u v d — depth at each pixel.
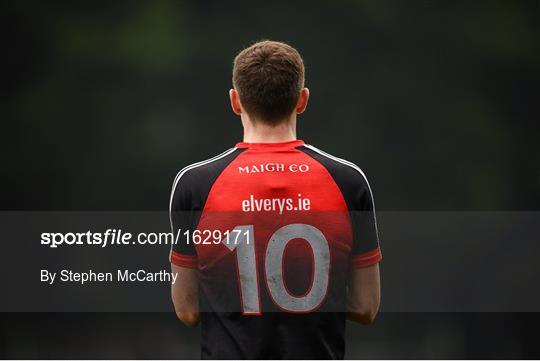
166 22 106.06
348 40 109.69
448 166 105.19
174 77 105.19
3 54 102.44
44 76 103.44
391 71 109.00
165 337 51.22
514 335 52.97
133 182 101.06
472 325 53.72
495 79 109.56
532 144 106.19
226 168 9.88
